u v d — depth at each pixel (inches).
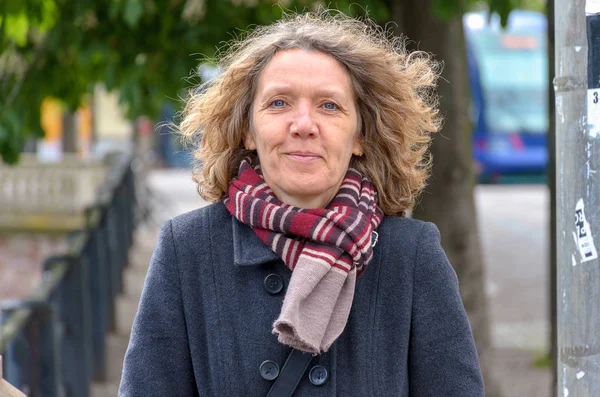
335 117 85.7
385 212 92.4
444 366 84.4
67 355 265.1
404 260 86.3
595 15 78.5
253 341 84.1
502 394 245.8
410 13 226.5
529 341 341.4
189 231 88.6
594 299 79.3
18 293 491.5
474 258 239.5
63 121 852.0
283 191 86.7
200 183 94.4
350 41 88.3
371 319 85.0
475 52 930.7
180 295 86.6
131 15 200.5
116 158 680.4
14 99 251.0
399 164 91.4
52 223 679.7
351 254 81.8
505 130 932.6
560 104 82.0
